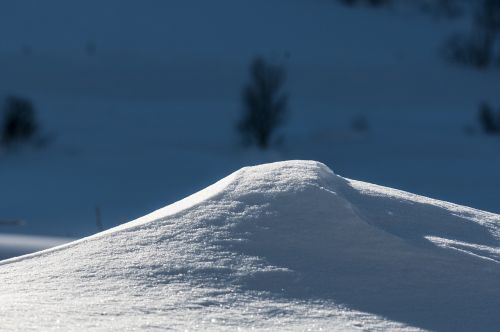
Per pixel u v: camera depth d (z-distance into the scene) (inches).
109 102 5718.5
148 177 4089.6
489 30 7544.3
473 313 740.0
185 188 3912.4
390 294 754.8
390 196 916.0
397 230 852.0
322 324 690.8
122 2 7834.6
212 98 6018.7
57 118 5226.4
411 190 4003.4
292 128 5339.6
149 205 3479.3
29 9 7475.4
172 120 5413.4
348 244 806.5
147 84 6151.6
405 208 896.9
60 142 4761.3
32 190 3722.9
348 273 775.1
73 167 4237.2
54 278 761.6
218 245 798.5
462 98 6417.3
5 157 4439.0
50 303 703.1
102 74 6240.2
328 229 820.6
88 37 6988.2
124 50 6766.7
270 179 895.7
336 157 4702.3
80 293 726.5
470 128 5506.9
